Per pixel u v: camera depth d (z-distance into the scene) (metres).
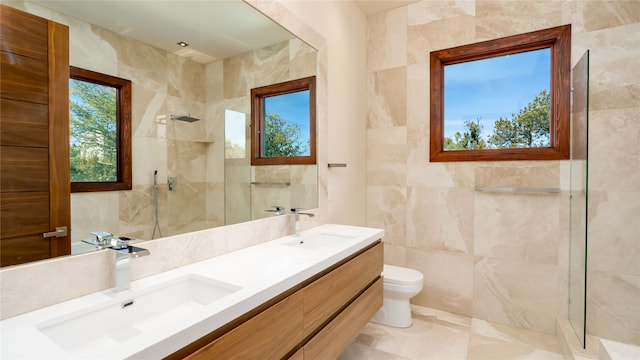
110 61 1.12
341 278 1.56
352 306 1.68
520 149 2.40
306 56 2.14
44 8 0.94
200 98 1.47
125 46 1.17
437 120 2.70
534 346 2.14
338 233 2.03
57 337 0.85
